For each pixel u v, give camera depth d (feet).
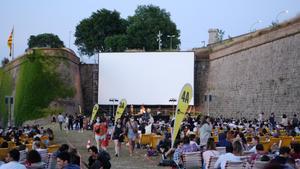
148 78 206.90
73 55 228.02
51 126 187.21
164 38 314.96
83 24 336.29
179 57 205.16
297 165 37.01
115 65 209.46
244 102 166.50
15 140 68.23
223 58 192.85
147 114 148.46
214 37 257.34
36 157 35.55
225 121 133.90
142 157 81.56
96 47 333.42
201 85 211.20
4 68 253.03
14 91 230.27
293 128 96.78
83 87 237.66
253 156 45.93
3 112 236.84
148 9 319.47
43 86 217.15
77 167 33.96
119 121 92.38
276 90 140.26
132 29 310.86
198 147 54.95
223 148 51.72
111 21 332.19
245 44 168.25
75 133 142.82
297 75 127.44
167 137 79.77
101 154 41.27
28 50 224.74
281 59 138.41
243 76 168.96
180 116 63.93
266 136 75.20
